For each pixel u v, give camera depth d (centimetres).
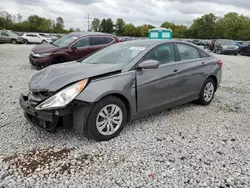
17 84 635
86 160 271
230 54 2127
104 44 888
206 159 275
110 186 228
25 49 1927
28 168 253
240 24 7150
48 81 312
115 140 320
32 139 318
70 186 227
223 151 294
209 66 469
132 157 278
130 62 346
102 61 381
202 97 466
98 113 302
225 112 441
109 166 260
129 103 332
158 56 380
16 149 291
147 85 350
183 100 425
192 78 430
